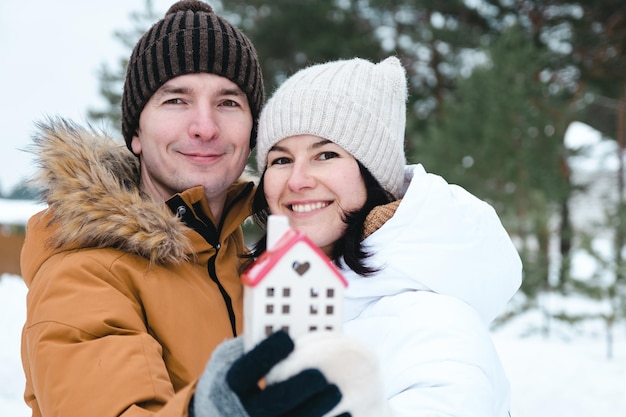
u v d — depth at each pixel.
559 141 8.12
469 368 1.33
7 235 12.41
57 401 1.29
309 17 11.77
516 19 10.79
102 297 1.43
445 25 11.13
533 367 6.32
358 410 0.97
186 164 1.77
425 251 1.58
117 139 1.98
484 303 1.67
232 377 0.93
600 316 6.86
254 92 1.90
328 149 1.70
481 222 1.66
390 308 1.53
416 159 8.67
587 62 11.16
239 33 1.88
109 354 1.32
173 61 1.76
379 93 1.78
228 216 1.86
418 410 1.24
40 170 1.64
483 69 8.55
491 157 7.78
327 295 0.99
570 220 9.77
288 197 1.73
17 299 9.09
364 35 11.88
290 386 0.92
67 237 1.55
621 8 10.43
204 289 1.66
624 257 6.85
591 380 5.87
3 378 5.62
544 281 7.09
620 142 9.47
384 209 1.68
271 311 0.98
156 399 1.29
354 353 0.96
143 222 1.55
